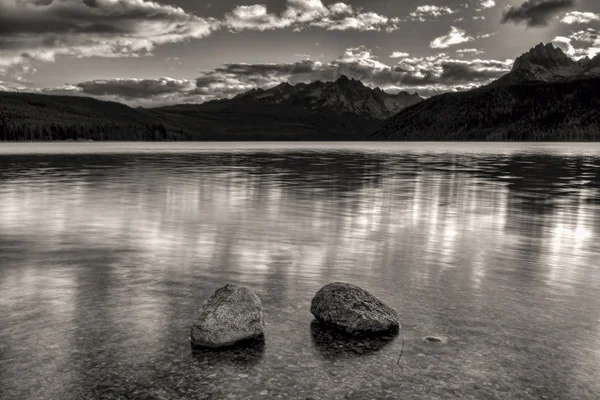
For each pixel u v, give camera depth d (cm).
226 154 9312
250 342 666
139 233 1500
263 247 1306
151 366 592
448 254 1243
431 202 2344
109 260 1141
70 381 553
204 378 564
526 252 1272
